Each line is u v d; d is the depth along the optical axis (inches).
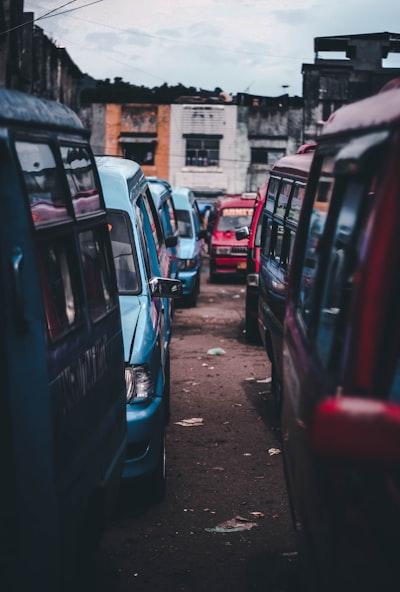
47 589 121.4
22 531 116.0
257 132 2137.1
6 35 1109.1
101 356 171.5
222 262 923.4
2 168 120.0
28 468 117.6
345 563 97.4
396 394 135.0
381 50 2071.9
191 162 2156.7
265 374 430.0
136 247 266.1
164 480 244.1
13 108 130.9
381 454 74.5
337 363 100.9
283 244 323.9
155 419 228.7
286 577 188.5
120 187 275.0
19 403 116.3
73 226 158.7
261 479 261.7
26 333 118.5
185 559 199.9
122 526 221.6
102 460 163.9
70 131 169.5
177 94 2518.5
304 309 151.9
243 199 967.0
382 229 89.5
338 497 101.1
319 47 2092.8
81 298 158.9
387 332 89.6
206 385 402.6
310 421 113.5
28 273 120.3
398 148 91.2
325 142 152.9
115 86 2511.1
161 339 270.7
